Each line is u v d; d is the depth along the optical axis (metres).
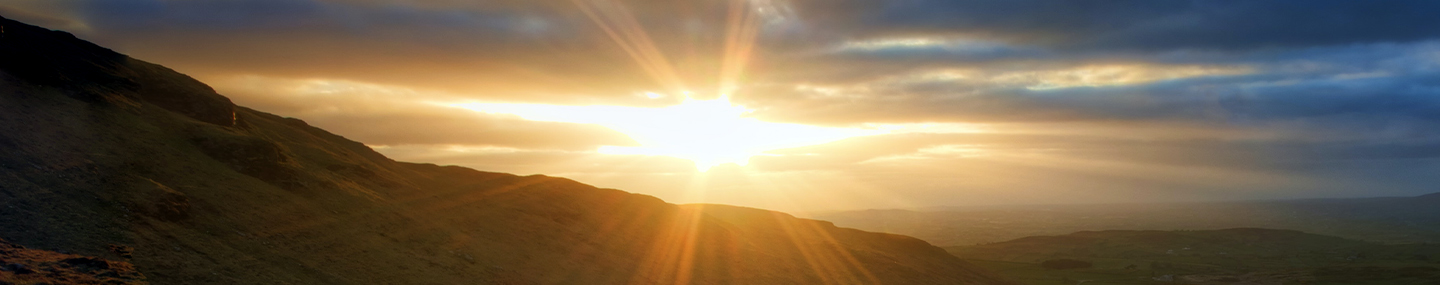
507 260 45.47
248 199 37.38
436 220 48.59
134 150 37.47
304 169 46.66
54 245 24.30
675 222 77.31
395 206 48.19
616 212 73.50
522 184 71.31
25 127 33.81
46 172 29.98
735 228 87.81
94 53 50.97
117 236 26.95
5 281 19.41
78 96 41.41
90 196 29.56
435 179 65.25
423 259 39.56
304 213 38.97
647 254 60.53
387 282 33.91
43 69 41.44
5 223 24.33
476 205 57.00
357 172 53.22
